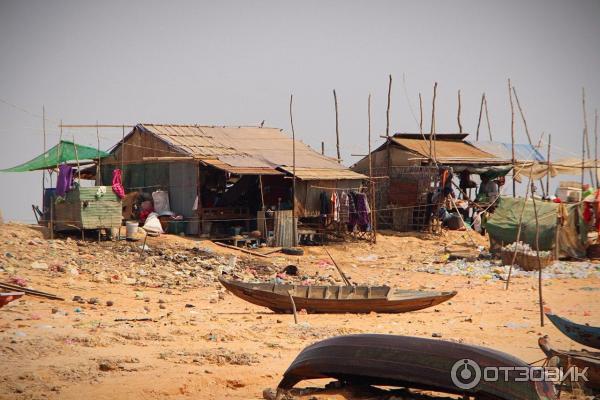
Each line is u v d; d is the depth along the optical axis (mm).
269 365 27266
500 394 19828
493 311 41594
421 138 91250
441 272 58844
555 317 29422
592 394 24453
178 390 23859
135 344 29750
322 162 77500
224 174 70562
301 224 72125
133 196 68188
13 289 38094
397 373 20891
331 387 22688
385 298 38875
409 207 82312
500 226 64375
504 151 94688
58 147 71000
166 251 58781
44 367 25250
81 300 39188
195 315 37031
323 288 40094
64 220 59844
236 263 58594
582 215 64375
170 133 72250
